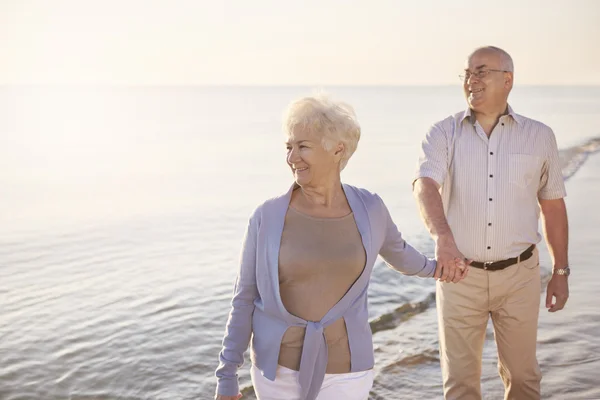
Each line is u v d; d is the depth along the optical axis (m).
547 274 6.84
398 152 28.84
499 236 3.11
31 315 6.15
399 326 5.53
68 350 5.20
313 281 2.17
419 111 87.50
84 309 6.35
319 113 2.12
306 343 2.16
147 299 6.69
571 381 4.17
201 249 9.44
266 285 2.19
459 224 3.18
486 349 4.82
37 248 9.52
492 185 3.10
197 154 29.05
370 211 2.28
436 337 5.20
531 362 3.26
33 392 4.46
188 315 6.13
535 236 3.19
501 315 3.23
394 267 2.60
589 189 13.95
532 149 3.12
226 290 7.05
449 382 3.29
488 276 3.15
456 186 3.18
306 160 2.13
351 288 2.21
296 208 2.22
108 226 11.52
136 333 5.61
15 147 33.59
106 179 19.78
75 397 4.41
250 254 2.24
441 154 3.17
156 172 21.81
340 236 2.21
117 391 4.49
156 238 10.36
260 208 2.24
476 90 3.09
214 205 14.33
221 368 2.30
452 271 2.72
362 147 31.69
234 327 2.29
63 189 17.36
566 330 5.13
